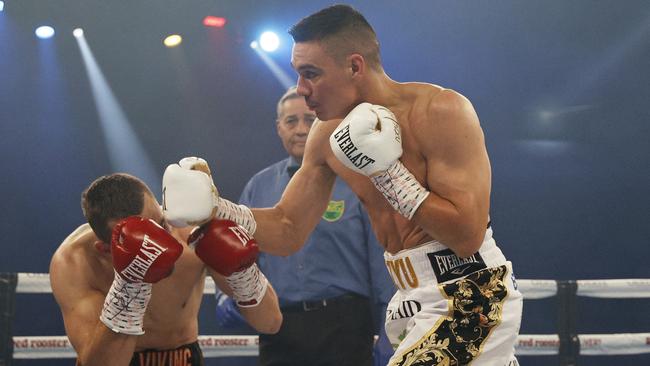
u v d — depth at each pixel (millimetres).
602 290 4691
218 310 3922
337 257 3672
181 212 2244
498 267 2273
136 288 2309
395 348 2395
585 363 7398
